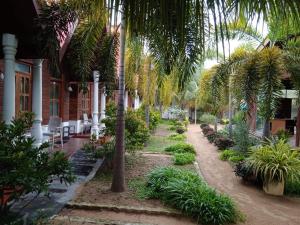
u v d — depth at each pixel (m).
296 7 2.26
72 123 12.79
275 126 16.30
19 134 3.70
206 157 11.59
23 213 4.52
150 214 5.17
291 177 6.89
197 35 2.17
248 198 6.71
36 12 5.03
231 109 14.84
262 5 2.31
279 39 8.80
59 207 5.05
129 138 8.54
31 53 5.86
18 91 8.48
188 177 6.68
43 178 3.44
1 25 5.32
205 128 20.89
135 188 6.51
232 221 5.13
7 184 3.25
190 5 2.10
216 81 9.73
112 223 4.62
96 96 12.01
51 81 10.80
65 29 5.37
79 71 6.79
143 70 13.67
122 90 6.34
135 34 2.28
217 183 7.88
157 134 19.50
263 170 7.07
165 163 9.69
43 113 9.83
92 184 6.63
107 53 7.21
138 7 2.15
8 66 5.40
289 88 11.47
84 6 4.94
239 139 11.06
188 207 5.12
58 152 3.95
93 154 8.16
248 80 8.33
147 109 16.11
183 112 32.25
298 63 8.34
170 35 2.15
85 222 4.59
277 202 6.51
